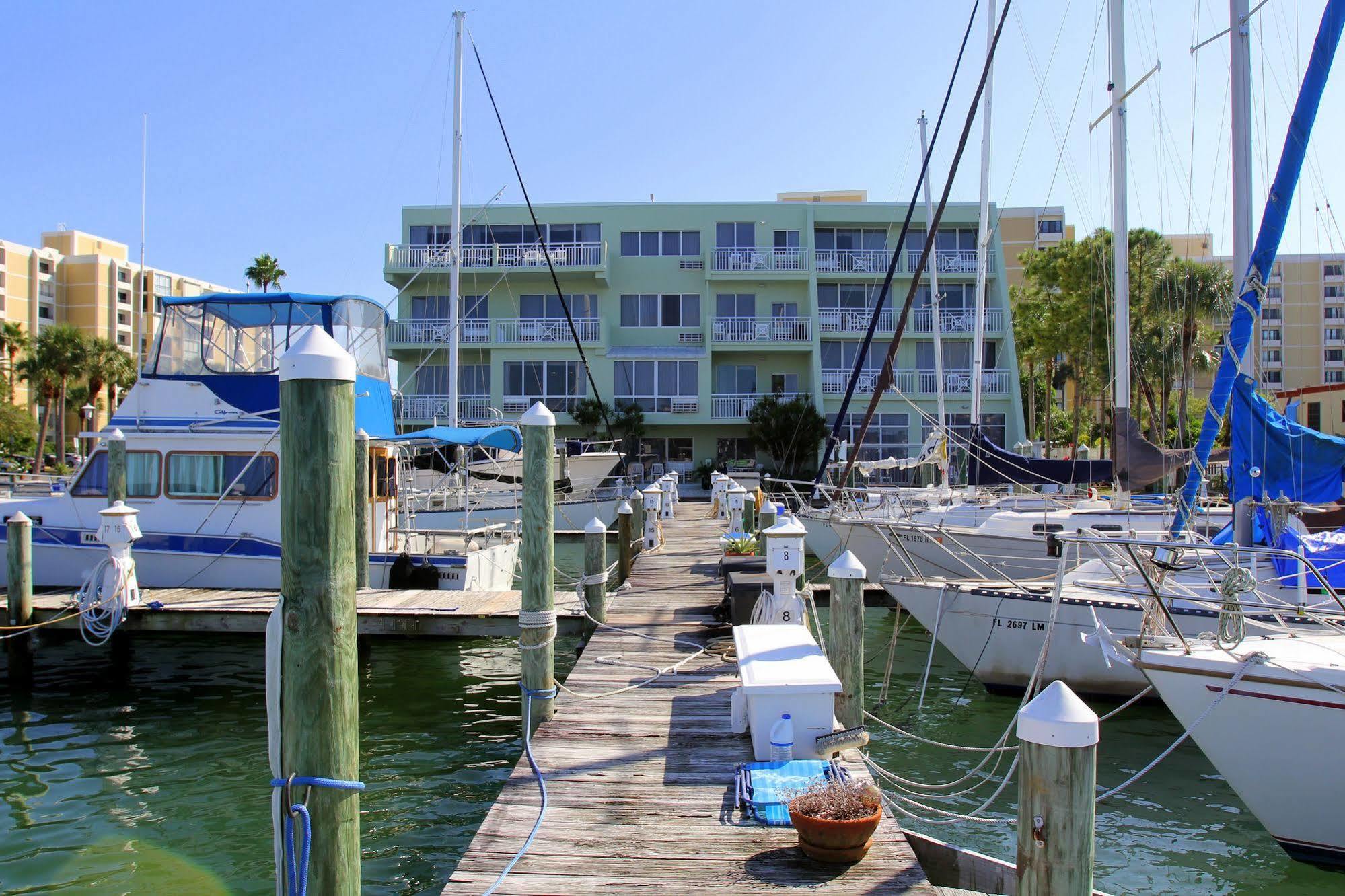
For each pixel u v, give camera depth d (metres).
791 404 33.56
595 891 4.04
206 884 5.98
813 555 20.75
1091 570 11.03
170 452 12.88
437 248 35.22
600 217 36.56
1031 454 28.86
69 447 56.41
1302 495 9.26
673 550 16.45
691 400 35.06
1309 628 7.80
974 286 36.50
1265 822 6.40
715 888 4.07
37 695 10.24
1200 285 31.28
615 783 5.34
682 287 36.62
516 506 20.91
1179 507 9.30
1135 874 6.18
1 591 12.48
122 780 7.75
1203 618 8.70
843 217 36.97
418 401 33.69
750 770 5.15
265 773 7.91
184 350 13.34
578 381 34.91
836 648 5.98
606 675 7.86
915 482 32.25
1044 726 3.02
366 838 6.61
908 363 36.19
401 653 12.35
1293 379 65.06
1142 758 8.26
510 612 10.48
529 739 6.16
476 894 4.02
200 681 10.77
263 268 45.44
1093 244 32.78
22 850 6.43
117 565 10.60
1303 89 8.72
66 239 76.12
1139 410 33.81
